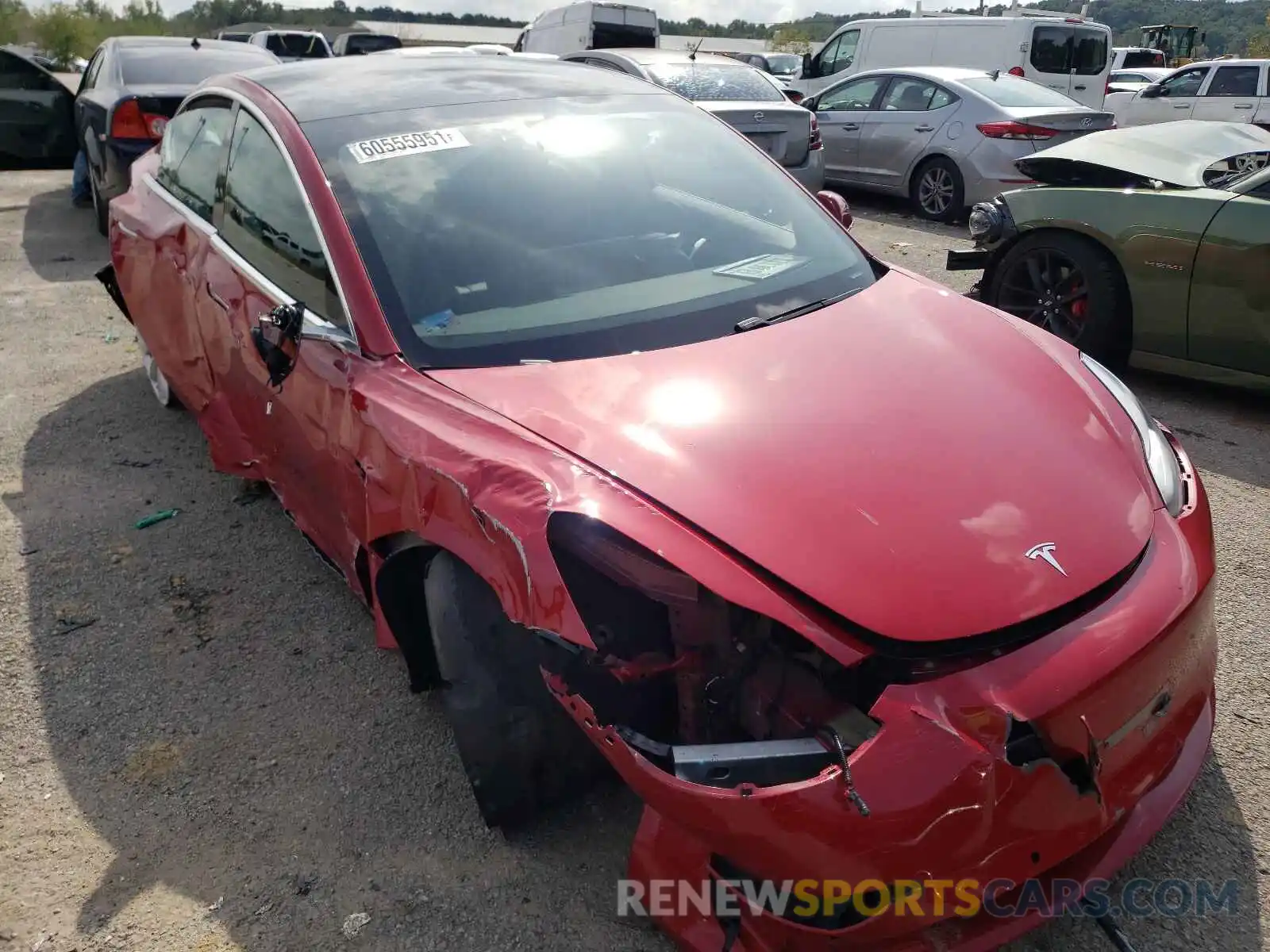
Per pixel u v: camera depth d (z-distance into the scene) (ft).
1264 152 17.21
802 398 7.20
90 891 7.43
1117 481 6.95
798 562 5.90
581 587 6.43
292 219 9.38
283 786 8.39
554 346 8.02
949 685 5.57
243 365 10.25
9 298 22.24
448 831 7.84
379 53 12.55
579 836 7.70
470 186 9.36
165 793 8.35
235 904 7.27
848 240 10.59
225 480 13.88
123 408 16.30
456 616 7.11
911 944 5.75
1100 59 43.55
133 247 13.61
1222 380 15.65
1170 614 6.26
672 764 5.80
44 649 10.28
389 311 8.28
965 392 7.50
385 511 7.52
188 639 10.41
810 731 5.86
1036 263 17.65
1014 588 5.89
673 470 6.45
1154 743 6.29
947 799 5.38
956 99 31.40
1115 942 6.70
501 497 6.48
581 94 11.05
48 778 8.56
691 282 9.00
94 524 12.73
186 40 27.94
